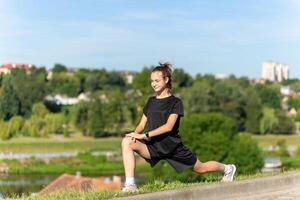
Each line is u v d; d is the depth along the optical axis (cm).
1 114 17662
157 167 6956
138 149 868
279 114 17212
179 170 903
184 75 19350
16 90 18000
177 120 881
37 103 17950
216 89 15812
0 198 930
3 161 13750
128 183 852
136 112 16925
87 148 15938
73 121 17475
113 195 814
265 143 15450
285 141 15312
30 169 12912
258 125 16388
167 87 892
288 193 1001
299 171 1130
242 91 16600
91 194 840
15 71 18550
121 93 17562
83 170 12900
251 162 7738
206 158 7744
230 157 7719
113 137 17188
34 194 947
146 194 809
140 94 17025
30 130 17225
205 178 1055
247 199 934
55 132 17562
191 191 859
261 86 19962
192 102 15025
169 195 824
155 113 881
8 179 11144
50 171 12900
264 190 982
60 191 945
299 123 18438
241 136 8069
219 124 8012
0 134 16862
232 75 19438
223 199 905
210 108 15012
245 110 16338
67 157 14188
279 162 11362
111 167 13062
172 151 888
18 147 15962
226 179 973
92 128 17175
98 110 17250
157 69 888
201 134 7856
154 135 866
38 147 16125
